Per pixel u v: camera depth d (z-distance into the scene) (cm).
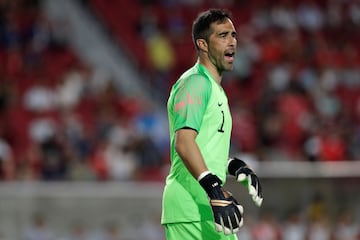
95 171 6519
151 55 8594
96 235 5988
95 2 8950
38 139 6862
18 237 5919
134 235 6016
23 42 8169
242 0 9575
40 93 7450
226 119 2152
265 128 7450
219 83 2170
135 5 9125
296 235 5984
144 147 6806
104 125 7025
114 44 8619
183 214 2125
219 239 2125
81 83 7644
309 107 8019
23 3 8475
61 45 8256
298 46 8956
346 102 8575
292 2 9662
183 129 2055
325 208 6141
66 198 6006
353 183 6191
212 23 2141
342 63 9075
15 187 5981
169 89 8369
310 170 6191
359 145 7275
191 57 8731
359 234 6116
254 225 5966
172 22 8994
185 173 2133
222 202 1978
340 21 9706
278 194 6131
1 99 7338
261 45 8925
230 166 2244
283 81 8238
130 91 8144
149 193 6081
